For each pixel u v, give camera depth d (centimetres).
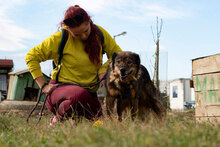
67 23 423
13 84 1319
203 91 568
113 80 523
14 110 1025
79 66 464
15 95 1288
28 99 1308
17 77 1291
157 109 604
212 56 550
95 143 245
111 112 527
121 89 522
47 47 452
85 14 432
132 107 510
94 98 488
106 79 540
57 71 476
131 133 287
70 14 421
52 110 486
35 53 458
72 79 470
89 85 469
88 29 442
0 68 2475
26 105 1102
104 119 448
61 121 465
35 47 464
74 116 452
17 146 297
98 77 499
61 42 454
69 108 448
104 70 490
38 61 464
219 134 279
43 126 430
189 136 276
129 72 512
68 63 465
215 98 540
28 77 1319
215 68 542
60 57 466
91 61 466
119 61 514
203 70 570
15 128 471
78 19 420
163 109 598
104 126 390
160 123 362
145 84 610
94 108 486
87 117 484
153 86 633
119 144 253
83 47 466
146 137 257
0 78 2464
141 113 588
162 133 282
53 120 493
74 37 461
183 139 268
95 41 462
